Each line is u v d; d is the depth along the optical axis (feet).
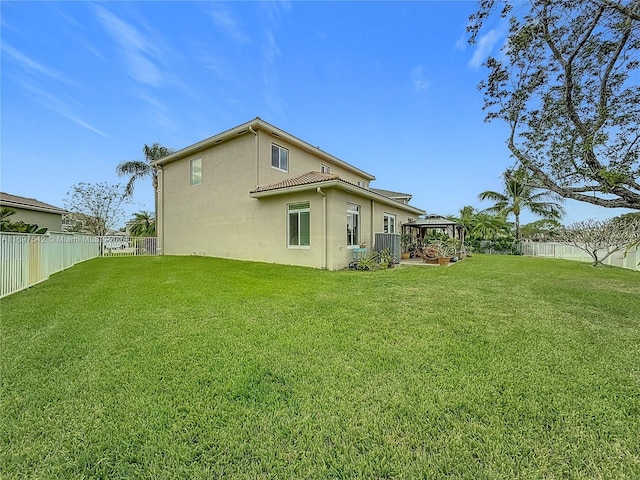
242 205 47.62
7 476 6.37
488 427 7.83
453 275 34.81
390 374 10.61
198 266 39.45
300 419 8.15
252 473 6.42
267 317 17.11
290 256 42.37
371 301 21.02
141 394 9.34
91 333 14.55
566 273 38.70
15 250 23.84
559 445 7.22
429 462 6.71
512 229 101.09
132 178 86.89
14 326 15.53
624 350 12.80
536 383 10.01
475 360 11.73
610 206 22.53
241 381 10.09
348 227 43.65
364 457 6.87
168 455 6.92
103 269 37.65
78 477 6.34
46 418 8.16
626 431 7.72
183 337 14.01
